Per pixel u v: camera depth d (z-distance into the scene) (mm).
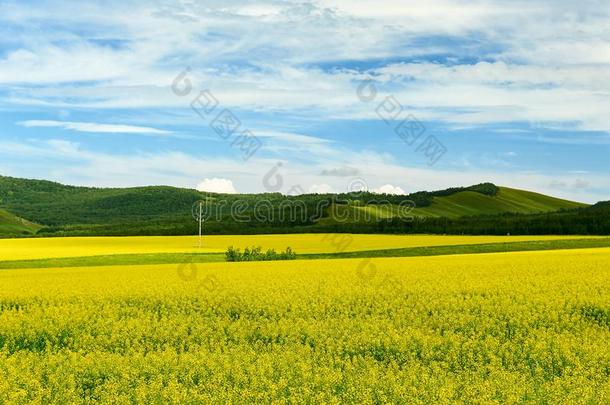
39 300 22188
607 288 23109
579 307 19422
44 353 14344
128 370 11766
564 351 13148
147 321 17406
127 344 14922
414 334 14914
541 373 11945
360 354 14000
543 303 19734
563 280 25375
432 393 10320
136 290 23656
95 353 14078
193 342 15586
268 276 28531
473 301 20234
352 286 24109
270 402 10258
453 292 22531
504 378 11047
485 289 22766
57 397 10562
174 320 17547
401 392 10250
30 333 16500
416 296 21625
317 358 13125
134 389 10773
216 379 11234
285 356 12641
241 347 14273
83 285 25641
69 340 15898
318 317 18297
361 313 18875
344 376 11562
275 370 11820
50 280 28031
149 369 11914
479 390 10453
